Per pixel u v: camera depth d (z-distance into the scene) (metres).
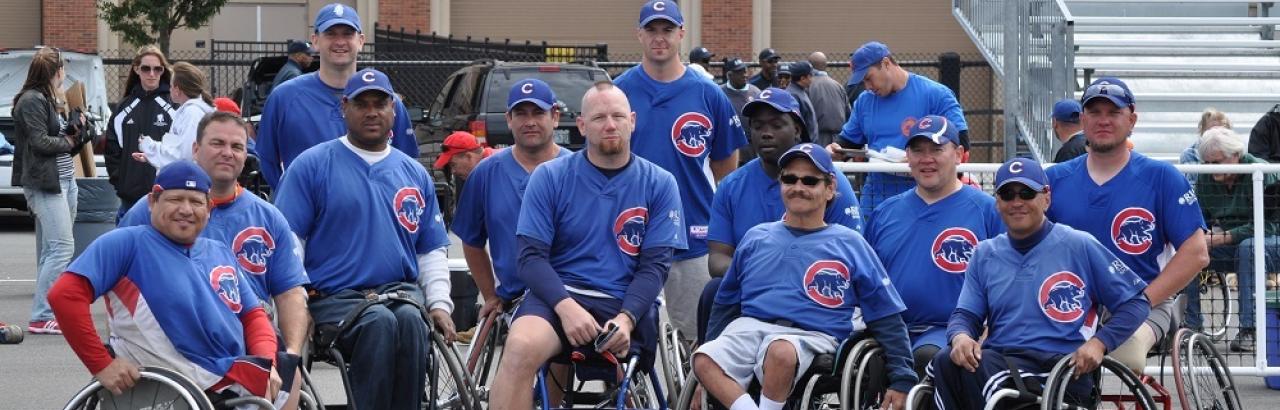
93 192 11.52
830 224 6.77
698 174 8.04
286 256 6.49
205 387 5.77
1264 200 9.02
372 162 6.98
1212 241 8.99
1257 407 8.48
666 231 6.92
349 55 7.87
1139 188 7.01
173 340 5.77
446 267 7.15
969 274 6.57
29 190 10.39
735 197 7.39
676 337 7.12
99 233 11.57
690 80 8.03
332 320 6.74
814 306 6.59
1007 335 6.42
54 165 10.38
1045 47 12.90
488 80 17.69
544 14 29.58
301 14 29.08
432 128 18.80
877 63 9.58
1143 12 16.27
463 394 6.68
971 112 24.55
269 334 6.05
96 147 17.62
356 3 29.12
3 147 17.86
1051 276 6.39
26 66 19.83
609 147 6.86
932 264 7.09
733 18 29.30
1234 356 9.17
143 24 24.39
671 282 8.05
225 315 5.89
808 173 6.61
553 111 7.46
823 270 6.59
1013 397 6.14
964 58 29.41
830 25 29.67
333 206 6.89
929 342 6.94
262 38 29.02
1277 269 9.03
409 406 6.73
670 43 7.95
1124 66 14.20
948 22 29.52
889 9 29.56
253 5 28.94
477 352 7.16
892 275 7.16
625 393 6.65
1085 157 7.17
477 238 7.55
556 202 6.90
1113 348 6.22
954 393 6.36
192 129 9.76
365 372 6.58
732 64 14.34
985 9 15.17
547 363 6.75
